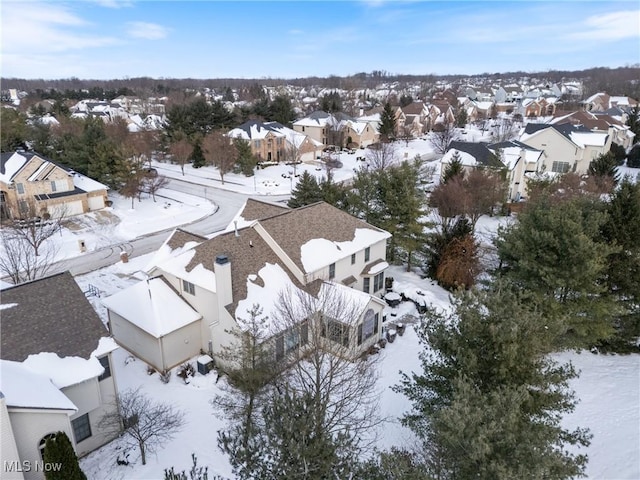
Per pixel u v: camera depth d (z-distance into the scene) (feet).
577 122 287.07
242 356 69.82
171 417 69.21
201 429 68.18
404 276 121.39
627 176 112.16
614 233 82.23
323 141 335.26
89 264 130.82
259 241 93.35
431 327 59.67
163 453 63.82
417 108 423.64
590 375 80.84
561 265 78.43
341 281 100.12
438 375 56.70
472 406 42.60
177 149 247.91
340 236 102.32
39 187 165.78
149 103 551.18
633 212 81.10
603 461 60.39
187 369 80.53
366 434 67.62
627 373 81.20
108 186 198.90
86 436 64.03
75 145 207.31
